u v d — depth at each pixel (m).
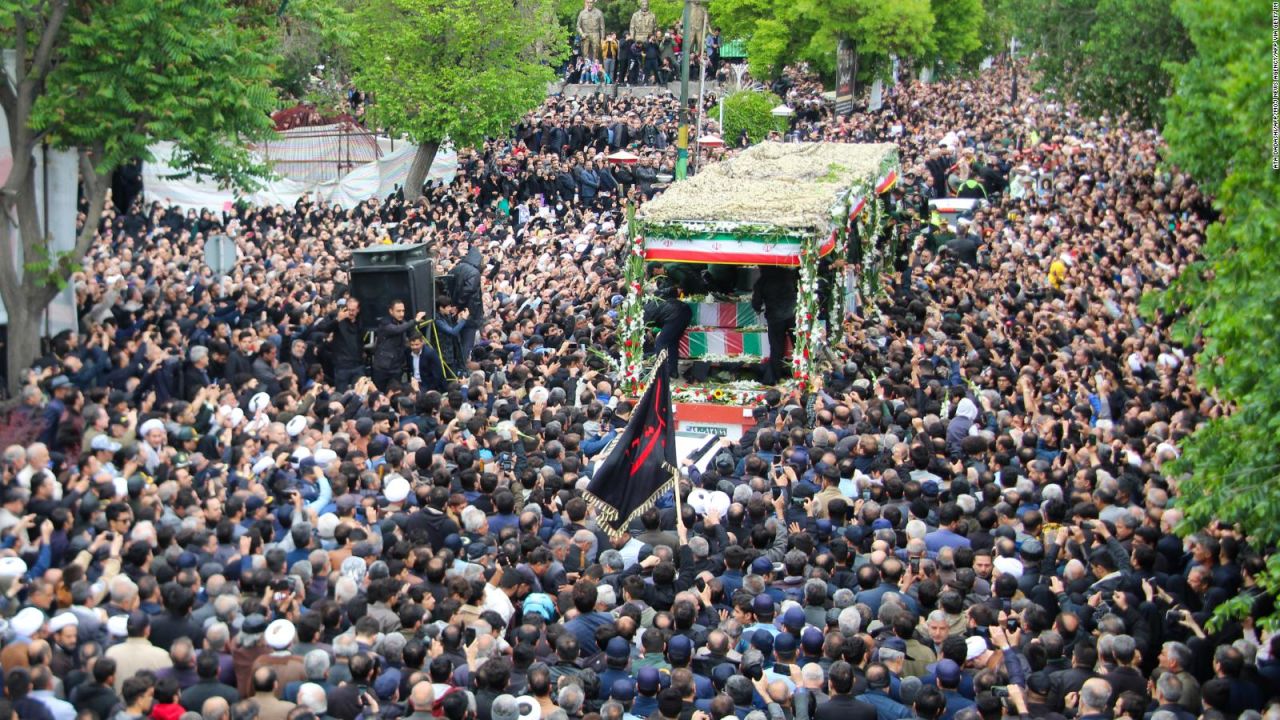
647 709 9.96
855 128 50.19
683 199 21.61
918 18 52.69
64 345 18.30
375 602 11.05
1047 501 14.12
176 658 9.86
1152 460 15.31
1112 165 38.28
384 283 21.17
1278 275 10.16
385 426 16.45
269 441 15.91
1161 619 11.94
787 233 19.89
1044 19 36.28
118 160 19.50
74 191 21.64
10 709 9.32
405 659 10.08
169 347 19.05
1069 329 23.19
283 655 10.10
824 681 10.23
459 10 38.31
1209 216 31.53
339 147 41.69
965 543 13.33
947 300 25.44
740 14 56.91
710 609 11.84
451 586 11.34
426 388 21.55
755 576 11.63
